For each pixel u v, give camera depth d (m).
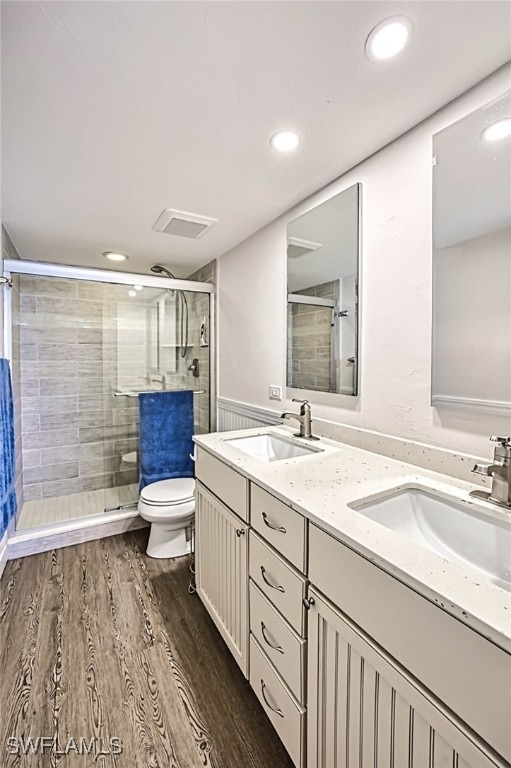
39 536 2.24
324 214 1.66
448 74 1.01
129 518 2.54
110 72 0.99
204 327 2.96
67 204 1.84
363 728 0.75
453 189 1.12
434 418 1.21
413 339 1.27
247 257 2.36
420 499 1.06
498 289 1.01
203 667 1.37
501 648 0.50
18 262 2.23
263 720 1.17
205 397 2.96
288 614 0.99
